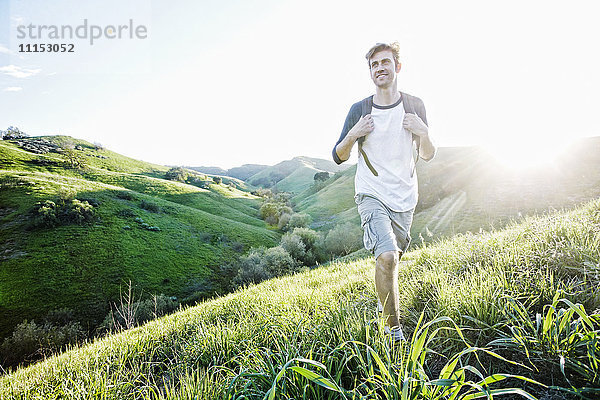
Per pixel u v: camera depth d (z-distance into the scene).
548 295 2.20
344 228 50.72
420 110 2.62
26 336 29.97
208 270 49.94
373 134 2.56
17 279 40.62
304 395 1.54
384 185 2.52
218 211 87.44
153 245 52.88
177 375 2.89
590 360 1.43
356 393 1.49
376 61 2.51
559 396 1.44
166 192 93.69
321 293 4.04
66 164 103.19
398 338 1.99
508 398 1.53
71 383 2.98
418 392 1.37
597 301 2.00
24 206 57.59
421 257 4.86
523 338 1.68
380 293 2.15
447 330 2.07
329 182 124.50
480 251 3.70
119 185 92.19
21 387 3.47
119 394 2.60
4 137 131.25
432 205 45.62
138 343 4.30
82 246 48.38
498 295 2.11
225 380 2.02
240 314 4.07
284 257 45.66
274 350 2.38
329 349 1.98
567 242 2.88
